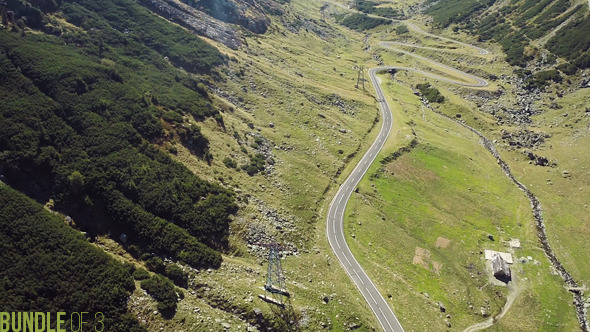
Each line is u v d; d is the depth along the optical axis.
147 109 94.25
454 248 94.81
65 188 70.44
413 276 87.25
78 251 61.38
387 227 98.44
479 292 85.00
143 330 57.97
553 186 117.38
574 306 83.44
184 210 79.19
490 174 122.31
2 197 60.91
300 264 82.38
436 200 109.44
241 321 66.00
